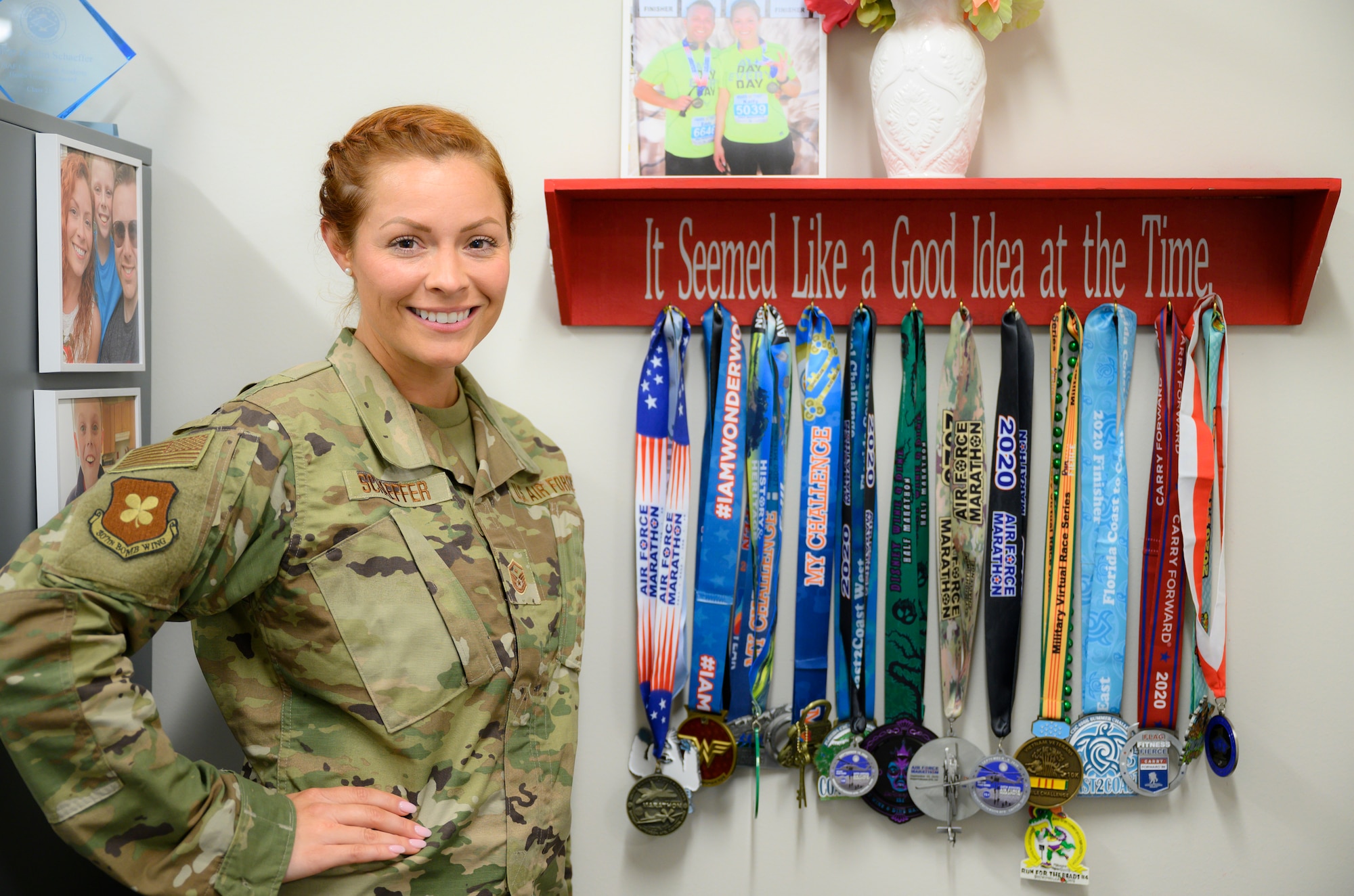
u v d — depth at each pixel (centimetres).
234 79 134
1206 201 133
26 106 117
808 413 134
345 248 97
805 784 138
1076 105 136
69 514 80
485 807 94
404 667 89
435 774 92
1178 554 135
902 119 121
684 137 130
